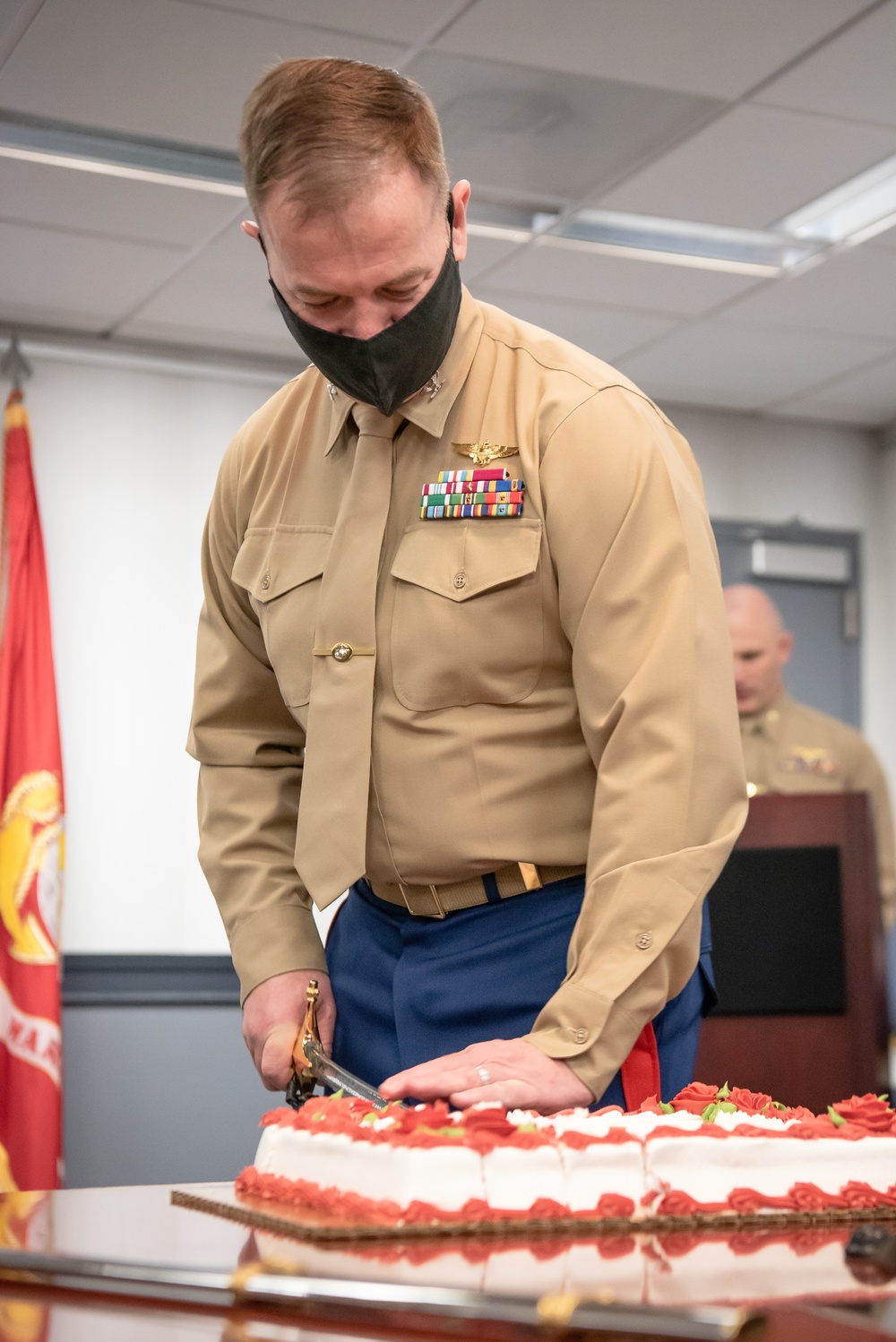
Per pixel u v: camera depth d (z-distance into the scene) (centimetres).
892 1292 78
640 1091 132
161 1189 115
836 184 390
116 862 478
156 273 436
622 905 126
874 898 284
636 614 131
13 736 448
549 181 389
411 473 144
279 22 308
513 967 138
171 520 495
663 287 454
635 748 129
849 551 590
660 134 363
